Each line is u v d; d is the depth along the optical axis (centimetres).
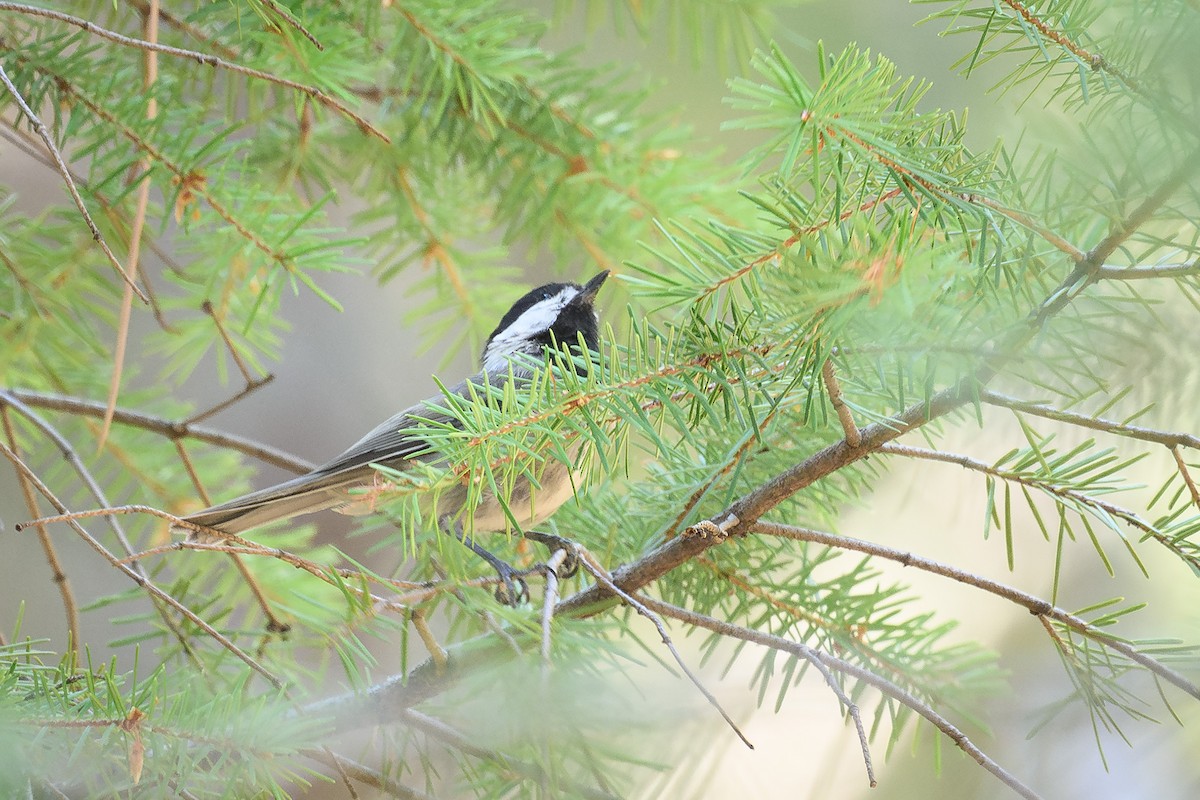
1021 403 353
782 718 688
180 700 350
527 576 512
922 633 457
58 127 461
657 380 361
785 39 795
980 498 816
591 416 362
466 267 664
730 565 475
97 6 558
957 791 703
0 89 460
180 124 486
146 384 1029
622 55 835
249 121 574
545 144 578
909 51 860
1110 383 421
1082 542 867
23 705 341
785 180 290
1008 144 413
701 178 581
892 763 714
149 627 949
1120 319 402
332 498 561
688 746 455
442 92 568
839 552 470
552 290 686
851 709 337
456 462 360
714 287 346
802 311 303
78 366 660
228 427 1066
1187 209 311
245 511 546
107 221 544
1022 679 782
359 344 1112
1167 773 677
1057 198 323
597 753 411
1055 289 335
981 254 306
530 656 403
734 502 429
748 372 373
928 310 312
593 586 422
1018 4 316
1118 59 315
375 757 477
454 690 427
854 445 376
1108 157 315
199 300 633
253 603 625
